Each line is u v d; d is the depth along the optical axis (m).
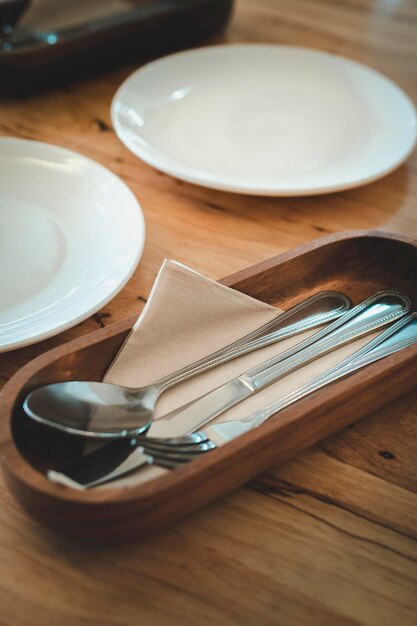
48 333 0.45
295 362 0.45
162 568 0.39
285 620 0.38
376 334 0.47
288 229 0.58
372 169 0.57
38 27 0.71
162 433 0.41
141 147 0.58
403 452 0.44
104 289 0.48
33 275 0.50
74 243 0.53
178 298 0.45
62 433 0.41
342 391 0.41
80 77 0.71
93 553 0.39
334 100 0.67
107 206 0.55
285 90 0.69
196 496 0.39
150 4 0.73
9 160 0.58
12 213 0.55
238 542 0.40
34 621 0.37
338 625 0.38
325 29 0.83
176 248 0.56
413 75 0.75
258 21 0.83
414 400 0.47
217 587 0.39
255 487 0.42
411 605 0.39
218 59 0.70
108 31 0.69
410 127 0.62
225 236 0.57
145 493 0.36
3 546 0.40
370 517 0.42
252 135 0.64
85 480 0.39
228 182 0.55
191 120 0.65
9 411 0.39
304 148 0.62
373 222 0.59
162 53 0.75
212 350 0.46
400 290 0.50
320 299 0.49
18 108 0.68
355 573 0.39
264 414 0.42
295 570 0.39
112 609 0.38
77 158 0.58
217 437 0.41
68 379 0.43
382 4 0.90
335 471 0.43
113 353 0.44
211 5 0.74
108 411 0.41
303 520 0.41
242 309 0.47
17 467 0.37
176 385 0.44
